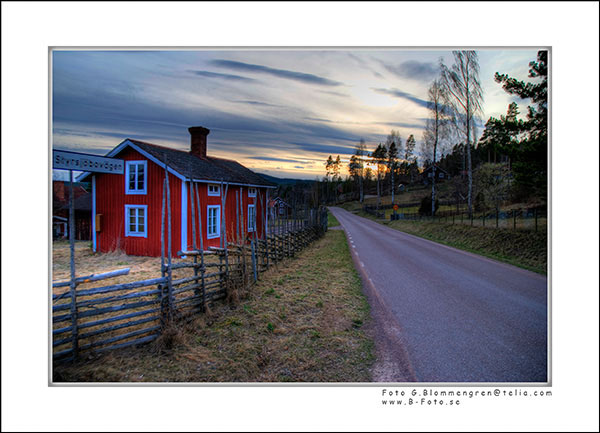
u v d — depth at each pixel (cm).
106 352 497
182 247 1473
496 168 3712
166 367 465
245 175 2159
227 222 1808
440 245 1819
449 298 792
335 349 523
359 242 1975
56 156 1254
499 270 1118
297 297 788
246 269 877
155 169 1519
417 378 437
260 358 491
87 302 484
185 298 619
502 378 436
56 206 2608
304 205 2098
